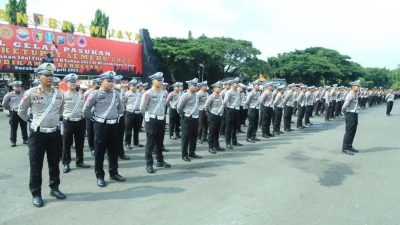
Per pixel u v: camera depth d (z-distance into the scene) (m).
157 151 7.30
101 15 34.69
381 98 37.25
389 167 7.40
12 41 20.52
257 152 8.95
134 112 9.52
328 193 5.59
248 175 6.63
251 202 5.13
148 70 29.11
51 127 5.16
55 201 5.16
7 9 27.64
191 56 31.81
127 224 4.32
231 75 39.25
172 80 33.59
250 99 10.51
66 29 23.42
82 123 7.20
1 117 17.20
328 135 12.12
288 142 10.57
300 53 56.19
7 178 6.38
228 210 4.81
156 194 5.48
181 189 5.73
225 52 36.31
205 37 39.47
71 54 23.48
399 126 15.39
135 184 6.03
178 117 11.37
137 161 7.90
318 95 20.22
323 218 4.57
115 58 26.58
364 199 5.32
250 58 38.44
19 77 22.80
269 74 44.78
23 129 10.00
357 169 7.21
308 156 8.49
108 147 6.20
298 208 4.91
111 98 6.06
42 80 5.08
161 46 31.28
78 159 7.33
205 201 5.16
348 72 52.91
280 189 5.77
